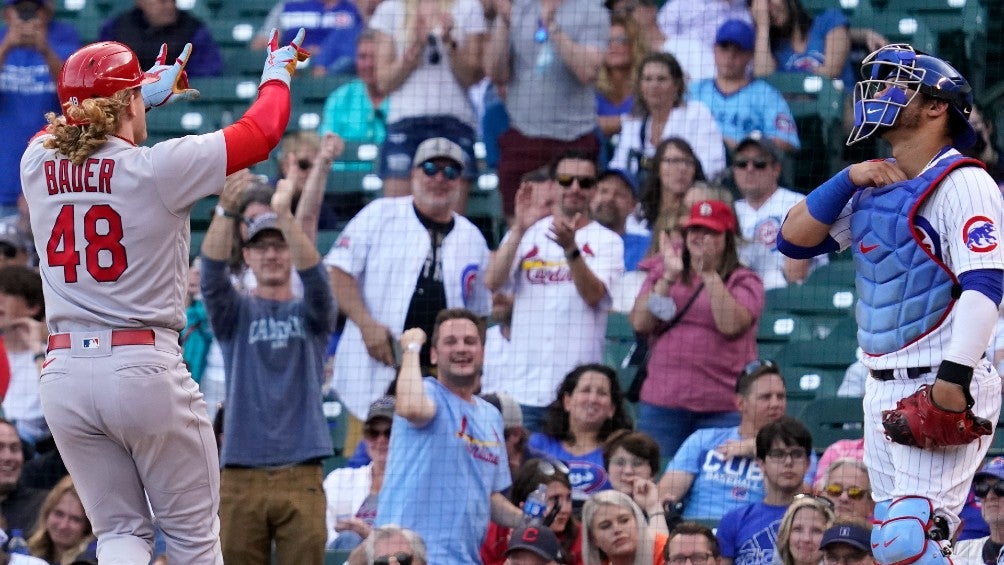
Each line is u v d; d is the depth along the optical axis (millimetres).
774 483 25719
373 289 33406
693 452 28766
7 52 40938
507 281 32531
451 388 28047
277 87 14883
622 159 36656
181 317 14531
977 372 15352
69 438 14203
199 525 14695
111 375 13828
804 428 25797
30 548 27328
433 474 27094
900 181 15367
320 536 27516
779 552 23859
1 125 40594
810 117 36812
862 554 22156
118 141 14164
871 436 15914
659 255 32375
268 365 28469
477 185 37062
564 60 36531
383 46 38219
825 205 15922
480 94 37562
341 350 33188
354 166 37719
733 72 36875
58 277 14062
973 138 15695
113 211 13875
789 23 38000
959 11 38438
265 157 14570
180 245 14398
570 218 32875
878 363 15523
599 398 28938
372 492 29234
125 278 13922
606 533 24766
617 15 37344
